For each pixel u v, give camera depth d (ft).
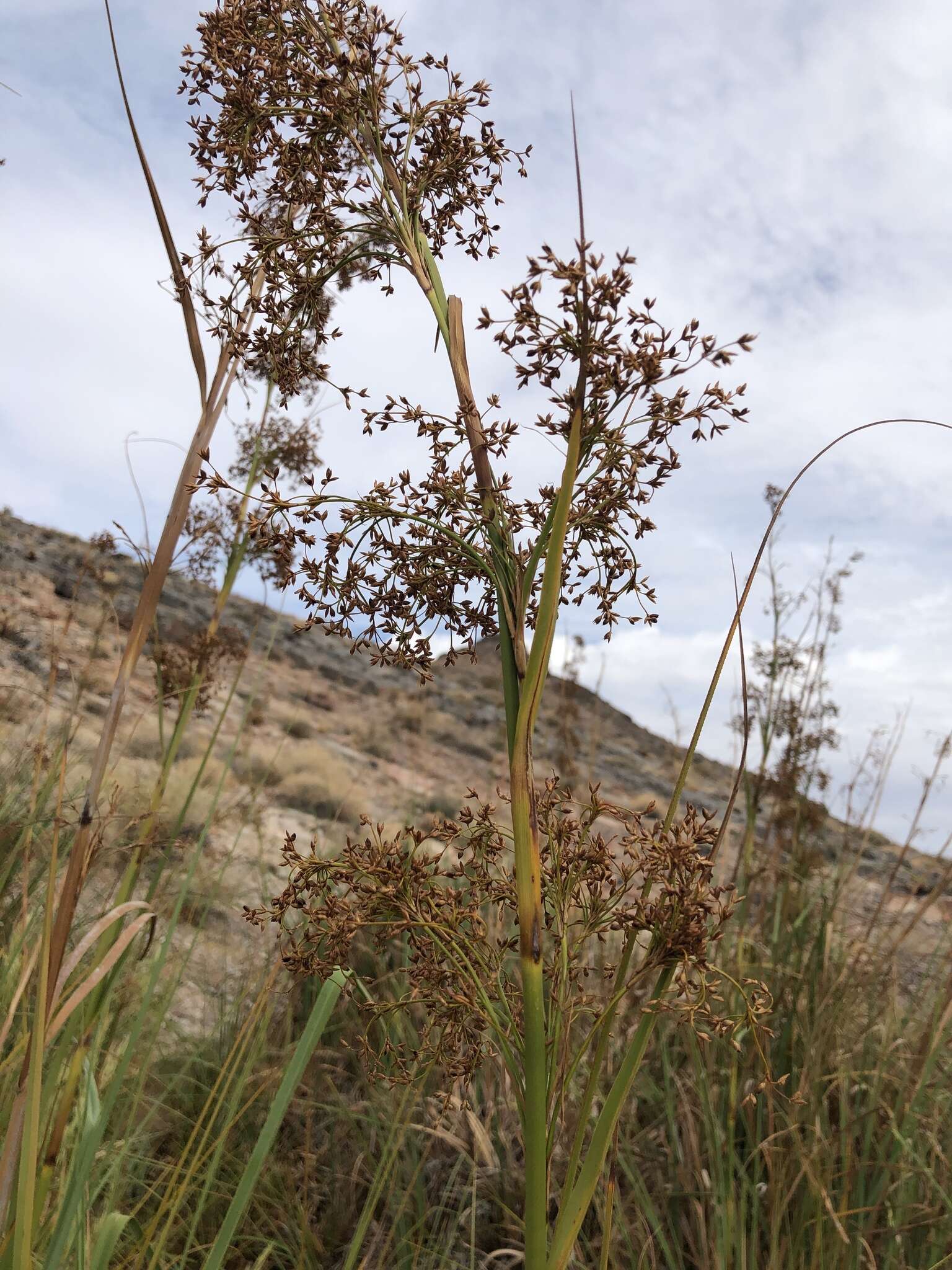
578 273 2.93
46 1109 4.25
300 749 33.04
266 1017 7.93
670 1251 6.86
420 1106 8.82
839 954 9.88
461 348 3.73
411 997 3.67
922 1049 8.34
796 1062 8.13
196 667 7.52
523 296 3.04
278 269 4.03
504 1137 8.11
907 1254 6.99
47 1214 4.96
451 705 59.88
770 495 11.50
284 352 4.06
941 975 9.16
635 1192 7.03
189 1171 5.75
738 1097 8.01
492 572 3.59
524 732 3.23
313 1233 7.42
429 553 3.70
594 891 3.57
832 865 11.84
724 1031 3.38
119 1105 7.21
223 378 4.08
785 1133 6.71
